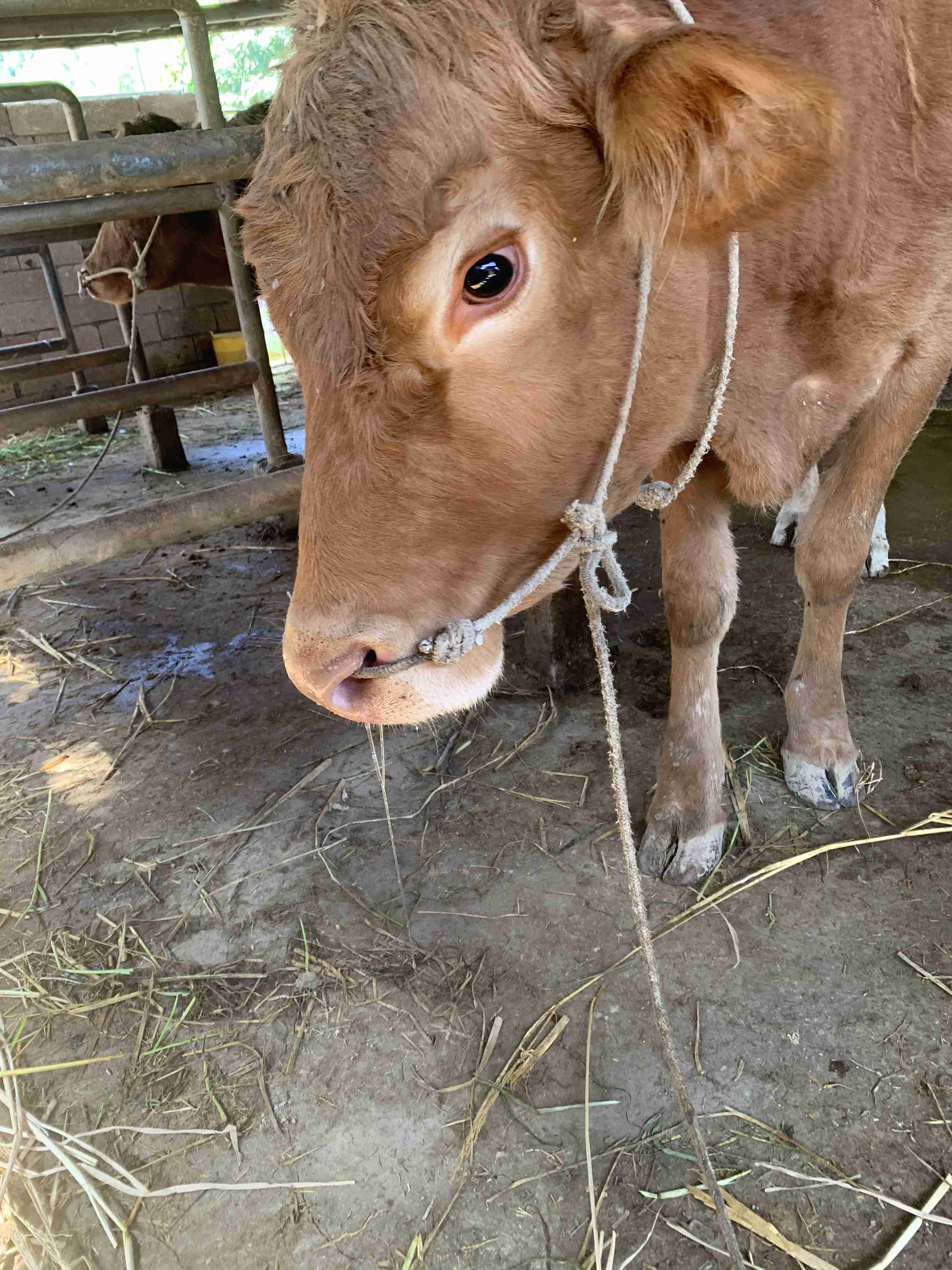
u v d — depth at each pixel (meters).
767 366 1.59
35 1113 1.70
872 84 1.53
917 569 3.34
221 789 2.58
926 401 1.90
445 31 1.01
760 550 3.62
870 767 2.32
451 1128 1.58
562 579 1.41
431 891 2.11
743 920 1.92
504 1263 1.38
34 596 4.03
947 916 1.88
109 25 5.06
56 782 2.69
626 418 1.23
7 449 6.61
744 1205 1.41
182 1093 1.71
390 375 1.06
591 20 1.08
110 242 5.83
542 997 1.80
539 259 1.09
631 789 2.34
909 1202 1.40
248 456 5.95
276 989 1.90
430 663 1.30
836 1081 1.58
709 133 1.03
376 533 1.17
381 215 0.98
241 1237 1.46
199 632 3.56
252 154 2.46
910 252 1.66
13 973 2.02
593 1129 1.55
